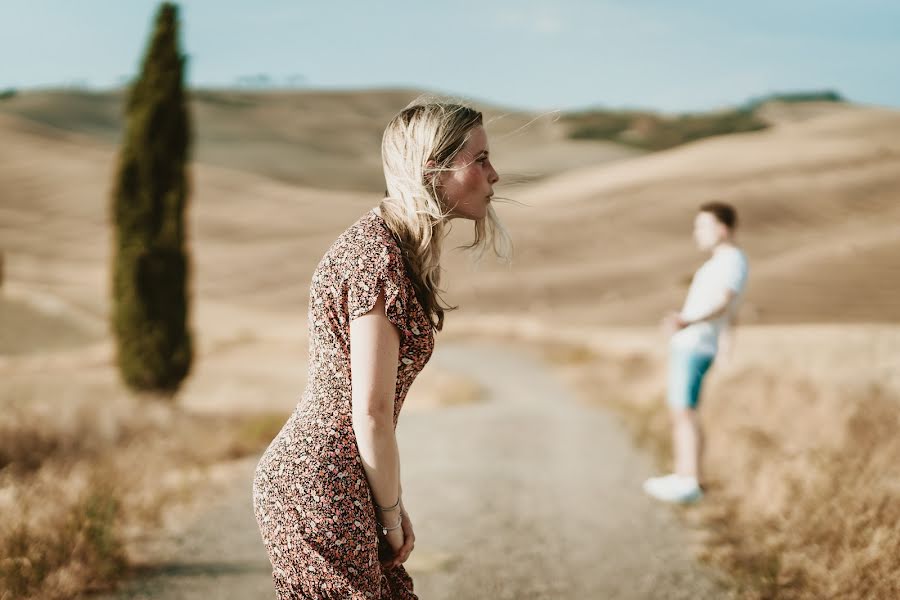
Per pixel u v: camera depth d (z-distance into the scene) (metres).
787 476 5.50
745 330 35.28
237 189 129.25
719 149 150.50
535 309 72.19
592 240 98.69
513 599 4.24
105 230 100.06
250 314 68.19
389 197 2.25
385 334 2.09
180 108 16.25
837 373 10.63
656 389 14.31
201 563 4.79
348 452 2.14
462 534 5.52
